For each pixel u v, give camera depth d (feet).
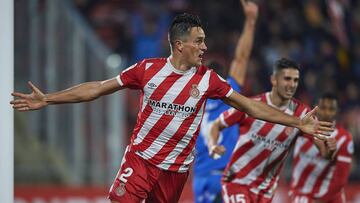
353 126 136.26
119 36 144.25
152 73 56.70
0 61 59.72
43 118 112.78
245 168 71.05
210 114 76.95
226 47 143.74
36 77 111.24
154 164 58.54
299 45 148.77
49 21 111.55
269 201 71.82
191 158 59.77
